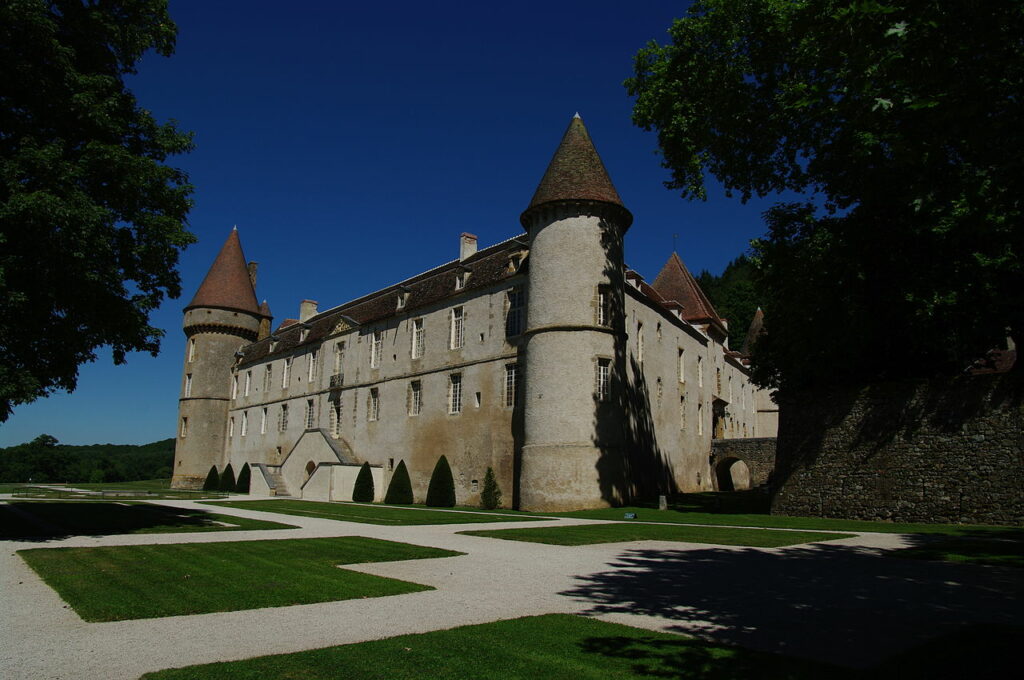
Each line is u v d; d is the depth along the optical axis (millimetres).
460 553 13180
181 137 17781
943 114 6953
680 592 9188
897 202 19516
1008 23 6426
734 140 22719
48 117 15195
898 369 23328
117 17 16641
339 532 17438
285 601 8453
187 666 5711
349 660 5867
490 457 32406
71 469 88312
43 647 6336
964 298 19750
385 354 41625
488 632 6844
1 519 19703
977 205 7402
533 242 30172
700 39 22469
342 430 44094
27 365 15133
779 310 24859
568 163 30062
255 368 56812
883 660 5934
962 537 15992
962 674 5465
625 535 16594
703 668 5664
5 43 13789
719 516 23375
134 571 10539
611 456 28109
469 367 34750
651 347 36906
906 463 20719
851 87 8062
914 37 6605
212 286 60312
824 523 20234
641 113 23938
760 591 9250
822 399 23359
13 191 13469
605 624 7238
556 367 28109
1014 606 8352
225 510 25750
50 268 14070
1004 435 18938
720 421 48281
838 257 21422
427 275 44031
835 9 6910
